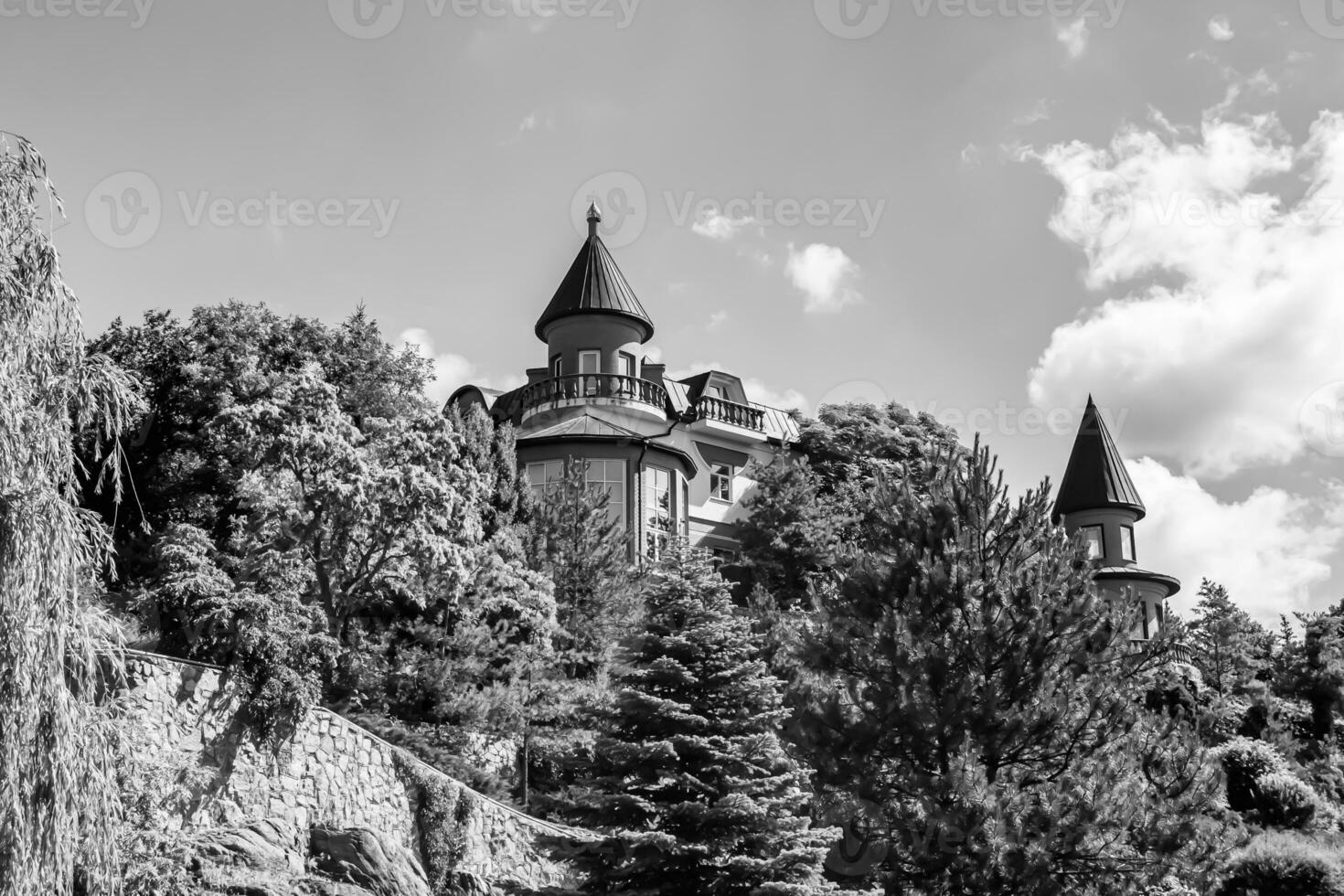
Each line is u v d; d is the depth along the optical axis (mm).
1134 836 19203
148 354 32844
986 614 20750
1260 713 41031
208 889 18484
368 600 28797
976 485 22156
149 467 31641
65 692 12188
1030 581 21016
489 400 51781
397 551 28359
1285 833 32312
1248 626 53500
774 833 20578
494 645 28516
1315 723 44156
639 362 49125
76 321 13102
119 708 18578
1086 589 21125
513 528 33188
